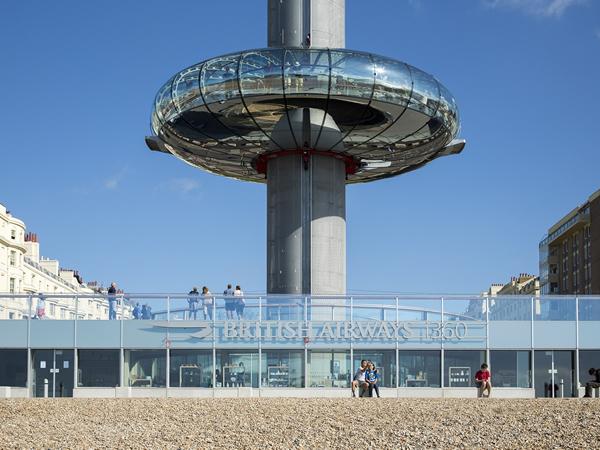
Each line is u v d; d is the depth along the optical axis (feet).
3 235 325.83
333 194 146.82
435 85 141.28
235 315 125.80
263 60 134.21
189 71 138.62
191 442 62.34
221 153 155.33
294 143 144.25
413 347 125.90
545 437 61.67
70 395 124.36
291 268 143.23
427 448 58.90
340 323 125.80
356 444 61.00
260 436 64.85
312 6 141.90
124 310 126.31
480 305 127.03
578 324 127.03
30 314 126.00
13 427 69.41
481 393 112.57
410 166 164.14
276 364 125.18
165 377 125.18
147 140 159.12
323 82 133.59
